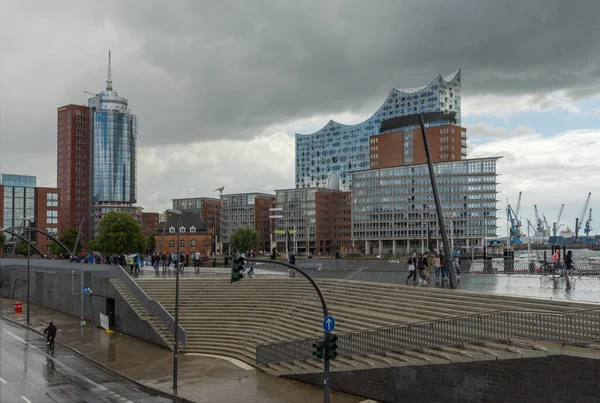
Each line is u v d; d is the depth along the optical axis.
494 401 23.30
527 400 22.41
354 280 46.97
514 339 23.86
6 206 198.62
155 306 46.16
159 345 44.56
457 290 35.91
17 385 32.09
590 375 20.84
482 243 164.25
